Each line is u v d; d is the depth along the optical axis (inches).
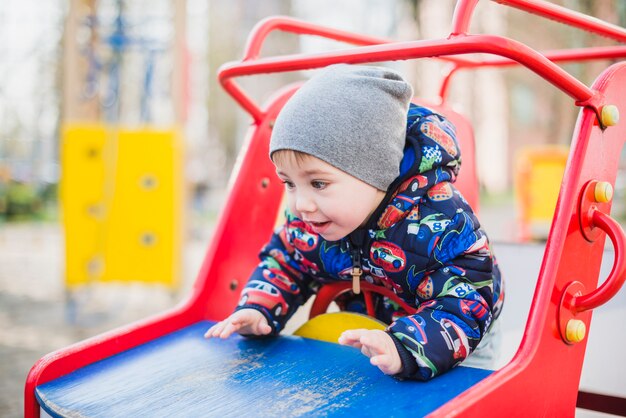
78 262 144.5
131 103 261.6
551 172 186.1
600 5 264.1
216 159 581.3
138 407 35.1
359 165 38.7
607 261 64.8
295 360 40.9
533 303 37.3
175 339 46.3
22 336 116.0
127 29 163.8
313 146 37.9
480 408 31.9
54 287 162.4
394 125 40.1
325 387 36.3
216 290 51.9
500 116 570.9
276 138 39.6
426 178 41.1
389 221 41.3
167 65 171.5
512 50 34.3
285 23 53.7
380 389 35.6
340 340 36.6
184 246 154.2
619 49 60.5
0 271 184.7
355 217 39.6
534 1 41.4
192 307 49.9
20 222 332.2
